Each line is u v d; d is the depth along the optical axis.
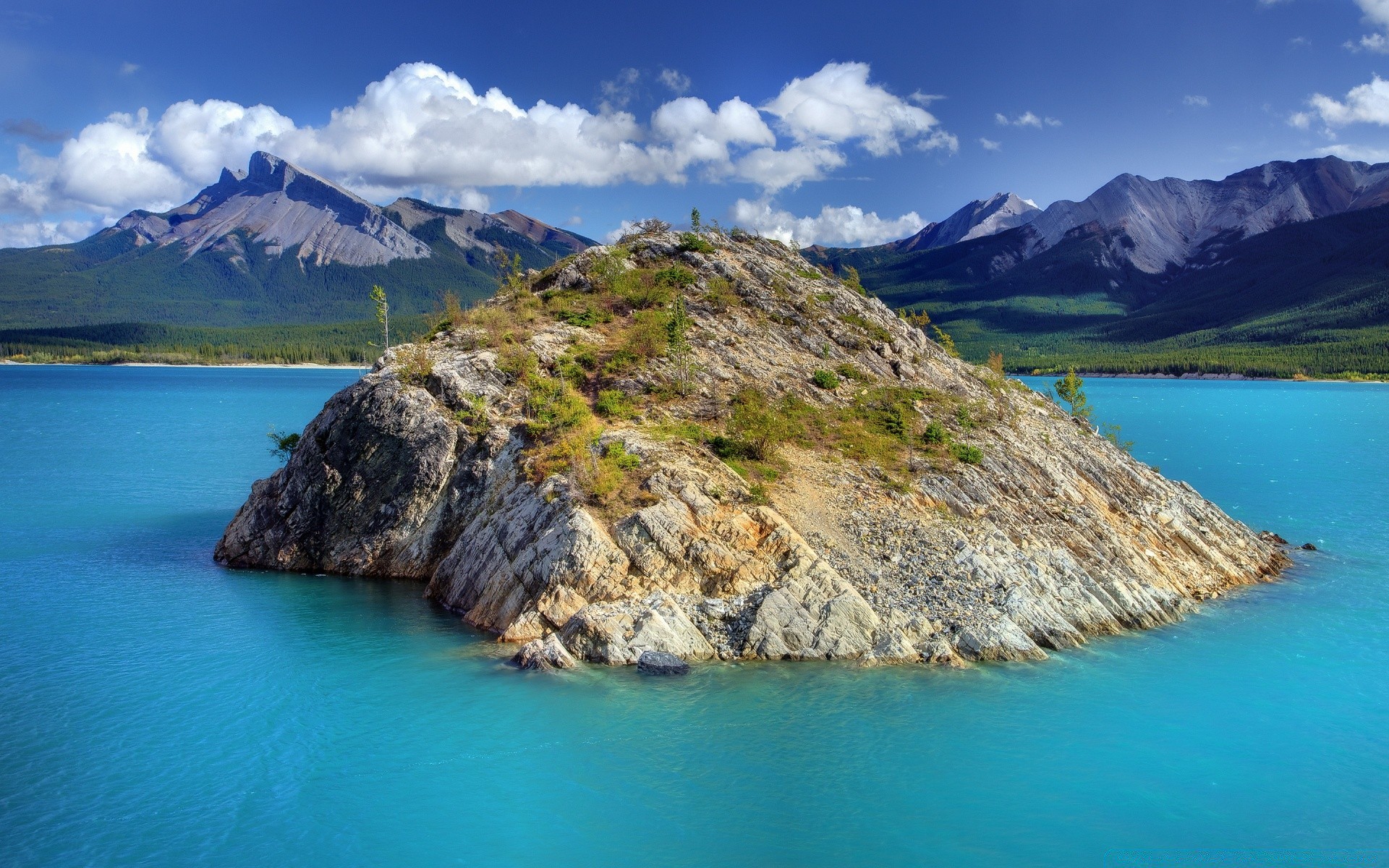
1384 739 37.03
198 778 33.12
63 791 32.09
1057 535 53.91
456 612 49.91
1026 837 30.06
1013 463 60.84
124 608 50.91
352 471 57.88
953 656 42.75
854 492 54.34
